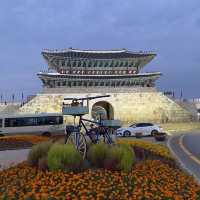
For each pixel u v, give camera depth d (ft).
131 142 81.71
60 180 39.96
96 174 42.60
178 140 136.67
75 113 55.21
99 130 60.39
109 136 61.21
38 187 37.52
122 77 387.96
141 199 33.96
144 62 407.03
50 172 43.06
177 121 362.94
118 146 49.24
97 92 367.45
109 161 46.24
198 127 271.69
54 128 152.25
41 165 46.14
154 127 175.32
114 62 394.93
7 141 109.81
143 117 367.86
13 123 150.20
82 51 380.58
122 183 38.99
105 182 39.29
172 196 34.83
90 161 49.80
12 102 373.40
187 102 406.00
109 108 383.45
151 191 36.63
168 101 375.66
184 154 84.33
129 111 368.68
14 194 34.94
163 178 43.14
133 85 396.78
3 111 345.51
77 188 36.83
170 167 52.70
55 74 368.48
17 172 46.50
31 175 43.70
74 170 45.09
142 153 64.44
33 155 51.29
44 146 51.85
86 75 376.89
